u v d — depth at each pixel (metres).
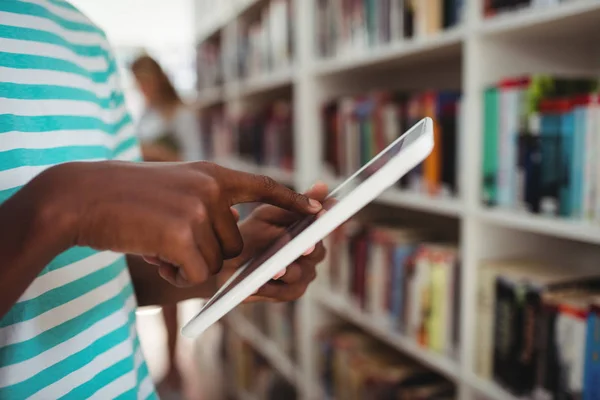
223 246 0.35
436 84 1.60
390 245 1.42
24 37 0.50
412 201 1.29
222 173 0.35
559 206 0.93
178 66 5.09
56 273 0.49
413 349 1.33
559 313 0.93
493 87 1.05
